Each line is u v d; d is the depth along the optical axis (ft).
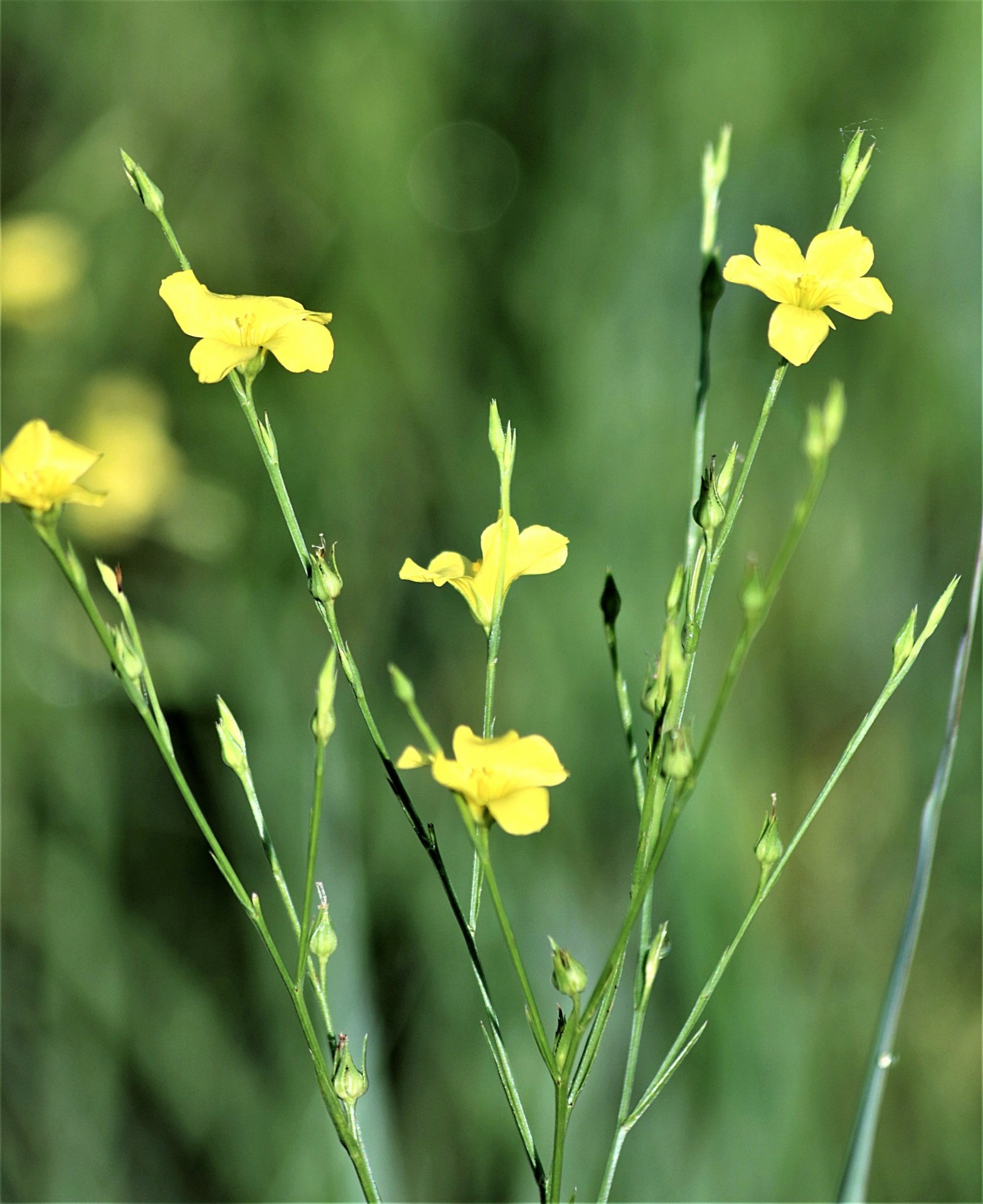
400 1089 2.58
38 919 2.74
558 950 1.66
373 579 3.23
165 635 2.90
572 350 3.34
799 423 3.39
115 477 3.15
